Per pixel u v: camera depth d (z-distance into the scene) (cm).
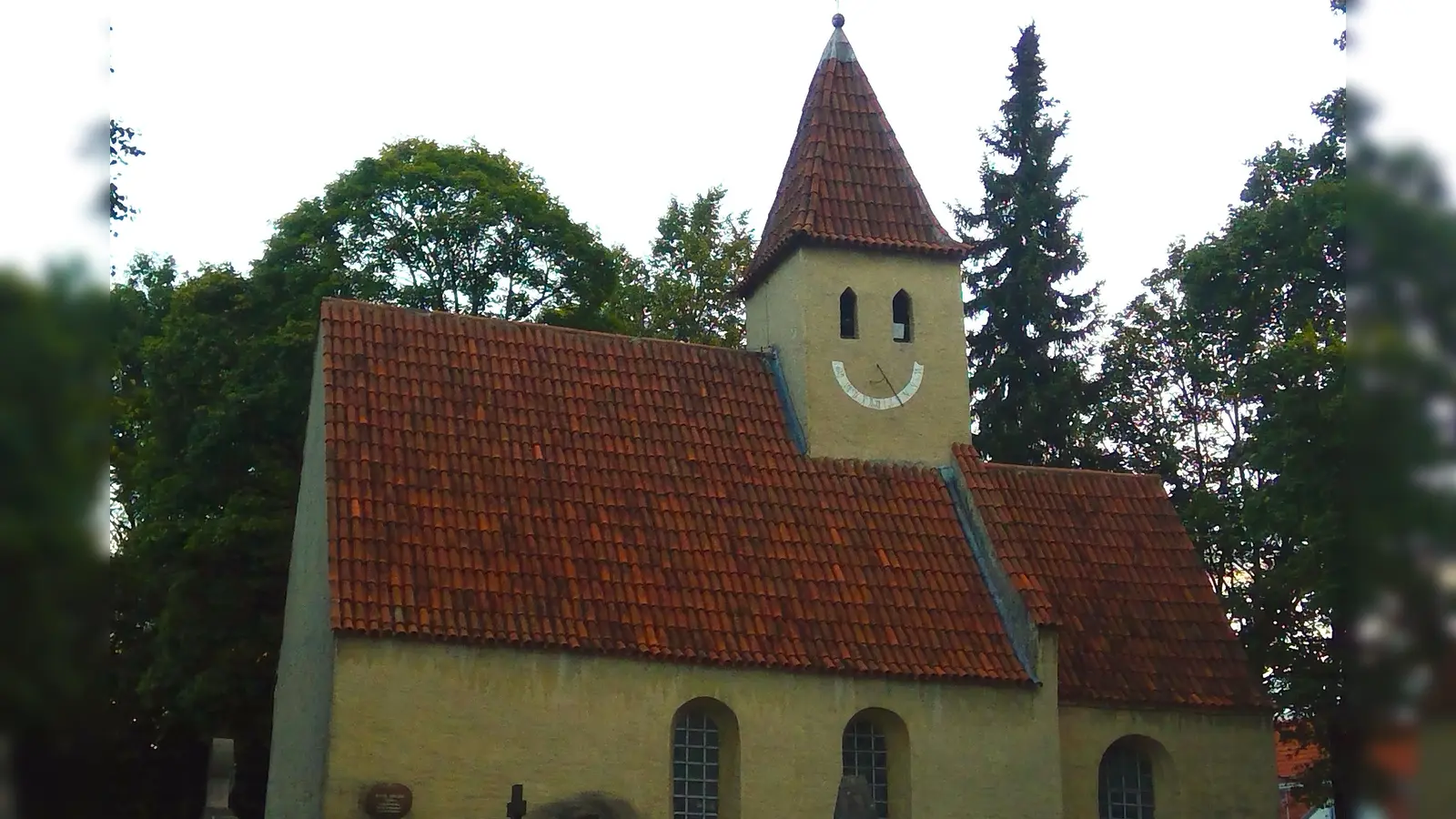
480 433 2800
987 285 4978
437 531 2584
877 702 2714
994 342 4906
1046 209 4950
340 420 2691
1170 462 4547
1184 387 4634
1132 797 2956
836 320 3238
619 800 2498
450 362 2911
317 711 2550
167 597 3384
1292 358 2717
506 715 2473
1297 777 3294
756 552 2822
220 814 2239
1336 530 2308
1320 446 2619
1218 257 3269
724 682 2619
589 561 2662
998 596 2936
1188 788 2925
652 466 2905
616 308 4809
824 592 2805
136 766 3541
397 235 4112
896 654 2742
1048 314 4838
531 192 4253
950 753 2736
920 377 3256
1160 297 4691
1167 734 2942
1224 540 3759
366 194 4069
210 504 3541
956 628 2847
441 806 2402
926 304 3322
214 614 3372
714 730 2664
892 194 3406
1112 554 3162
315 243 4003
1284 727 3325
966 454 3206
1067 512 3212
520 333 3048
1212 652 3041
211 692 3303
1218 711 2972
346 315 2897
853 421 3166
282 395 3516
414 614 2441
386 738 2395
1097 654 2959
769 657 2638
